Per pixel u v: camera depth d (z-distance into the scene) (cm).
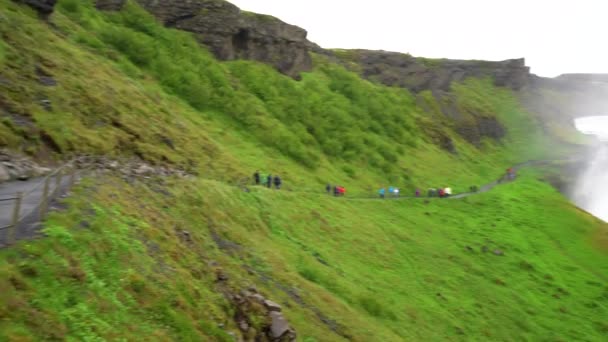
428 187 8662
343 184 6944
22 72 3334
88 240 1378
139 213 1941
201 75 7275
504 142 14488
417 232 5866
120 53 6253
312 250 3716
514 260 6041
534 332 4412
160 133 4222
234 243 2673
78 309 1117
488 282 5116
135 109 4306
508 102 17125
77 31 5681
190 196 2773
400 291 3931
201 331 1448
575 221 8325
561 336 4512
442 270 4934
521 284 5438
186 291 1558
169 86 6412
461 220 7131
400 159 9412
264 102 7962
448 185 9138
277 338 1770
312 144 7775
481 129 14125
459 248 5888
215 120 6488
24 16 4438
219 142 5725
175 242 1908
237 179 4528
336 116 9200
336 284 3189
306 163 6838
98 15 7038
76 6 6397
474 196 8694
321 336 2194
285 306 2259
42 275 1126
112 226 1588
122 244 1503
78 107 3500
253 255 2664
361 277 3778
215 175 4275
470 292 4634
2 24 3766
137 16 7550
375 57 15125
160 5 8381
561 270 6256
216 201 3095
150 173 2809
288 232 3781
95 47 5600
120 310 1238
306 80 10350
